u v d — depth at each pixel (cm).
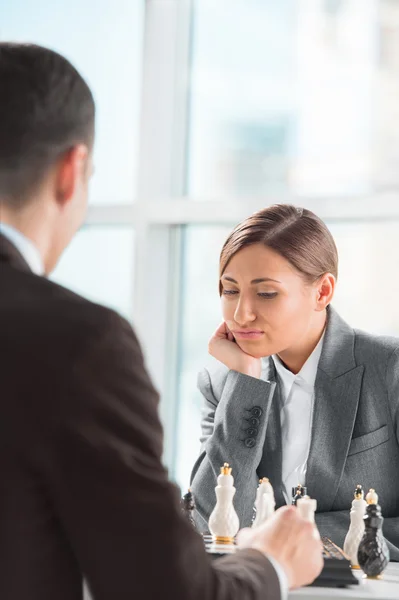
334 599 153
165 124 446
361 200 398
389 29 402
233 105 434
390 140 402
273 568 120
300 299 225
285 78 422
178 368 445
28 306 104
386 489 229
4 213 115
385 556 180
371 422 231
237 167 433
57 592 102
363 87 406
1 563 99
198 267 443
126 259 451
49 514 101
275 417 239
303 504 189
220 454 232
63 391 98
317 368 236
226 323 237
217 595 106
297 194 416
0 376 99
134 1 449
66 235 122
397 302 399
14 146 114
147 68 446
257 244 222
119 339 104
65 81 118
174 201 436
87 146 121
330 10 412
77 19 455
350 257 405
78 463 98
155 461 104
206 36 440
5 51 116
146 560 100
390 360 235
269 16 426
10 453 98
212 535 206
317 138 414
